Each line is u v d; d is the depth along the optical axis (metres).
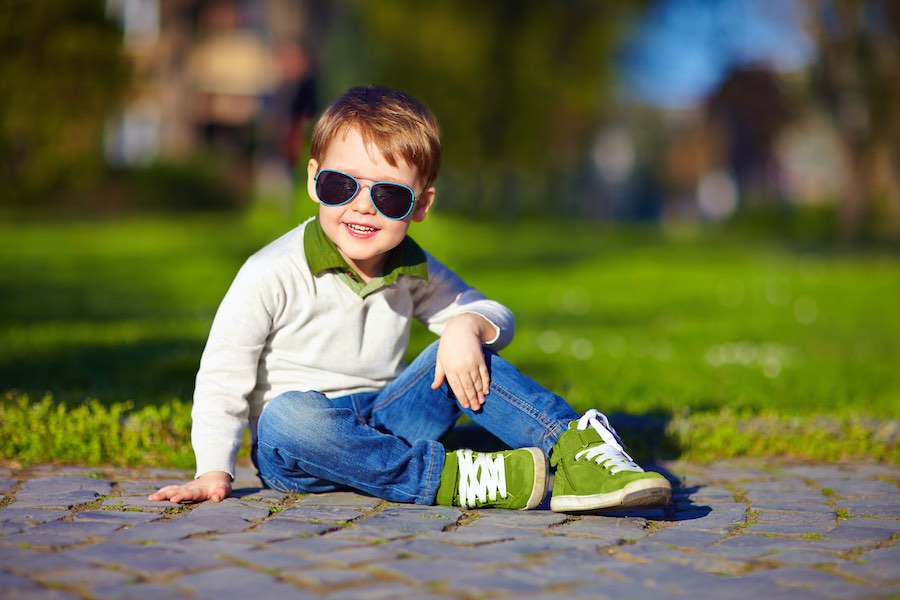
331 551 2.23
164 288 9.86
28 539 2.31
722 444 3.69
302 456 2.72
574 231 23.31
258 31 27.02
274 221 14.98
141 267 11.44
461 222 23.75
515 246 16.78
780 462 3.60
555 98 27.12
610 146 48.34
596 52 27.31
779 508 2.79
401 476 2.71
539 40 26.55
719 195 43.31
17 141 18.48
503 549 2.28
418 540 2.34
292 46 10.48
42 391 4.10
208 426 2.74
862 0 21.47
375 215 2.71
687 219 46.22
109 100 18.55
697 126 49.59
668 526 2.55
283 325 2.82
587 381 5.04
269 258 2.79
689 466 3.52
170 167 21.58
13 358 5.26
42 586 1.97
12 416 3.42
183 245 13.58
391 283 2.86
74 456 3.34
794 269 13.88
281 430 2.71
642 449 3.64
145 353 5.49
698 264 14.50
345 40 27.44
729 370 5.55
